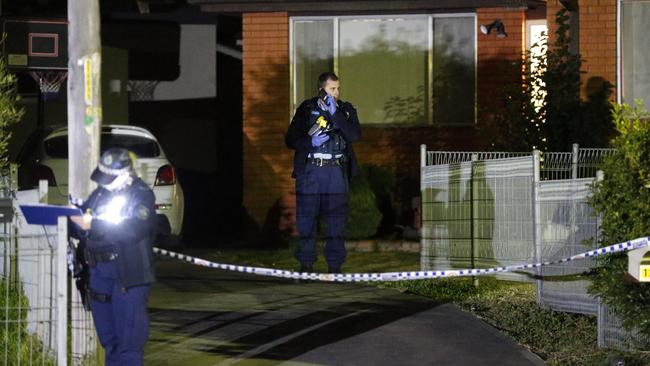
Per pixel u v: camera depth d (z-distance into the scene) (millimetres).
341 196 16750
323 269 18859
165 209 20188
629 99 21281
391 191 23203
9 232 13125
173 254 11453
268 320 14266
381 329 13711
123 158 10312
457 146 23562
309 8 23500
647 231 11812
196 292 16266
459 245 17391
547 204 14805
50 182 19328
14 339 11750
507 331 13852
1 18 21875
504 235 16156
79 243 10750
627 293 11883
